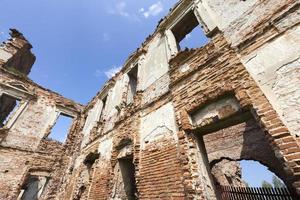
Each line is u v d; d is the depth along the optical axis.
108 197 5.34
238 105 3.16
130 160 6.11
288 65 2.74
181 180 3.49
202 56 4.34
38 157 10.99
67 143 12.48
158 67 6.25
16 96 12.06
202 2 5.38
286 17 3.05
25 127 11.46
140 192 4.25
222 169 10.52
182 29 6.52
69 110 14.17
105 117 8.92
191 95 4.09
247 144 7.69
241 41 3.64
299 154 2.17
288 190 5.50
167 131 4.41
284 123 2.46
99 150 7.47
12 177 9.72
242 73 3.25
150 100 5.73
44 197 10.00
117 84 9.53
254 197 6.17
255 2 3.79
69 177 9.29
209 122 3.49
